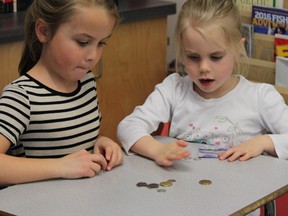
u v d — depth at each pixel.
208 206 1.12
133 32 2.47
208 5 1.48
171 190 1.20
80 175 1.25
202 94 1.59
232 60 1.50
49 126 1.40
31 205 1.13
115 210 1.11
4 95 1.35
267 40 2.17
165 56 2.64
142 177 1.27
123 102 2.55
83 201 1.15
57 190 1.20
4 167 1.23
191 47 1.46
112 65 2.44
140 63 2.55
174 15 2.80
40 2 1.35
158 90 1.64
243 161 1.37
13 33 2.04
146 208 1.11
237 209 1.11
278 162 1.37
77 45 1.30
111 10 1.30
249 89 1.58
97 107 1.53
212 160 1.38
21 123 1.33
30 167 1.24
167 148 1.37
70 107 1.44
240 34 1.53
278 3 2.16
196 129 1.59
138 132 1.47
